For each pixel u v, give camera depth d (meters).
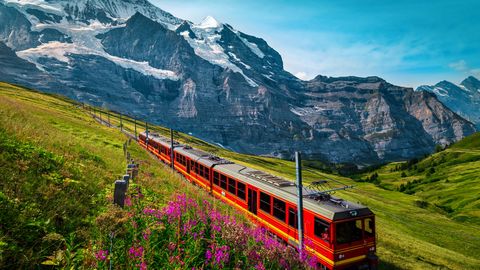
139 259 6.22
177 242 7.14
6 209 6.62
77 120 55.31
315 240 15.77
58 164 11.31
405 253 23.22
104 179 13.41
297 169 13.75
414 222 46.84
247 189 22.19
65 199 8.55
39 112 41.06
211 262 6.79
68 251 5.81
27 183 8.34
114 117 141.00
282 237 18.23
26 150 10.72
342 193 61.66
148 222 7.98
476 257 33.41
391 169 179.00
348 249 15.03
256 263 7.36
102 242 6.93
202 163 30.34
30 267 5.78
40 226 6.68
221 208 19.17
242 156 127.12
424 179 129.00
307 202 16.62
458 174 120.25
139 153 39.53
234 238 7.90
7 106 22.72
